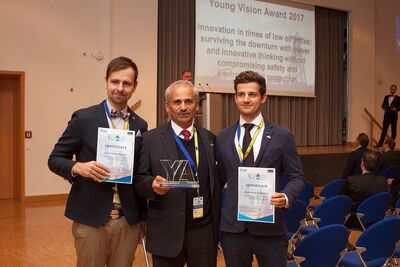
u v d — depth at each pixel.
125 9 8.09
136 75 2.21
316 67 11.34
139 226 2.25
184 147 2.23
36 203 7.08
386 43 12.45
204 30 9.37
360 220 3.73
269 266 2.14
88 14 7.66
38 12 7.25
